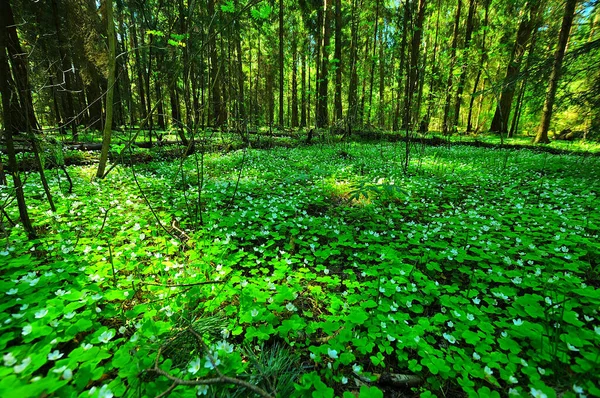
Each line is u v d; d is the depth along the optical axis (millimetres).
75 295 1979
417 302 2441
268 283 2410
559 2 8289
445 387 1684
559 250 3068
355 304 2285
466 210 4734
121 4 9062
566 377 1623
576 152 10227
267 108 16734
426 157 9648
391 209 4605
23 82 3254
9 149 2660
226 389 1463
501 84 7652
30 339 1590
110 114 5324
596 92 6629
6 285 2070
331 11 18625
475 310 2148
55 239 3053
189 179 6230
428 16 18031
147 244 3242
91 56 10555
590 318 2012
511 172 7238
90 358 1511
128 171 6648
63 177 5629
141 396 1362
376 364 1666
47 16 10312
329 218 4164
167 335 1819
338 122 12523
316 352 1717
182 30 6652
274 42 17938
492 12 15938
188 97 4320
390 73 18578
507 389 1640
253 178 6516
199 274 2488
